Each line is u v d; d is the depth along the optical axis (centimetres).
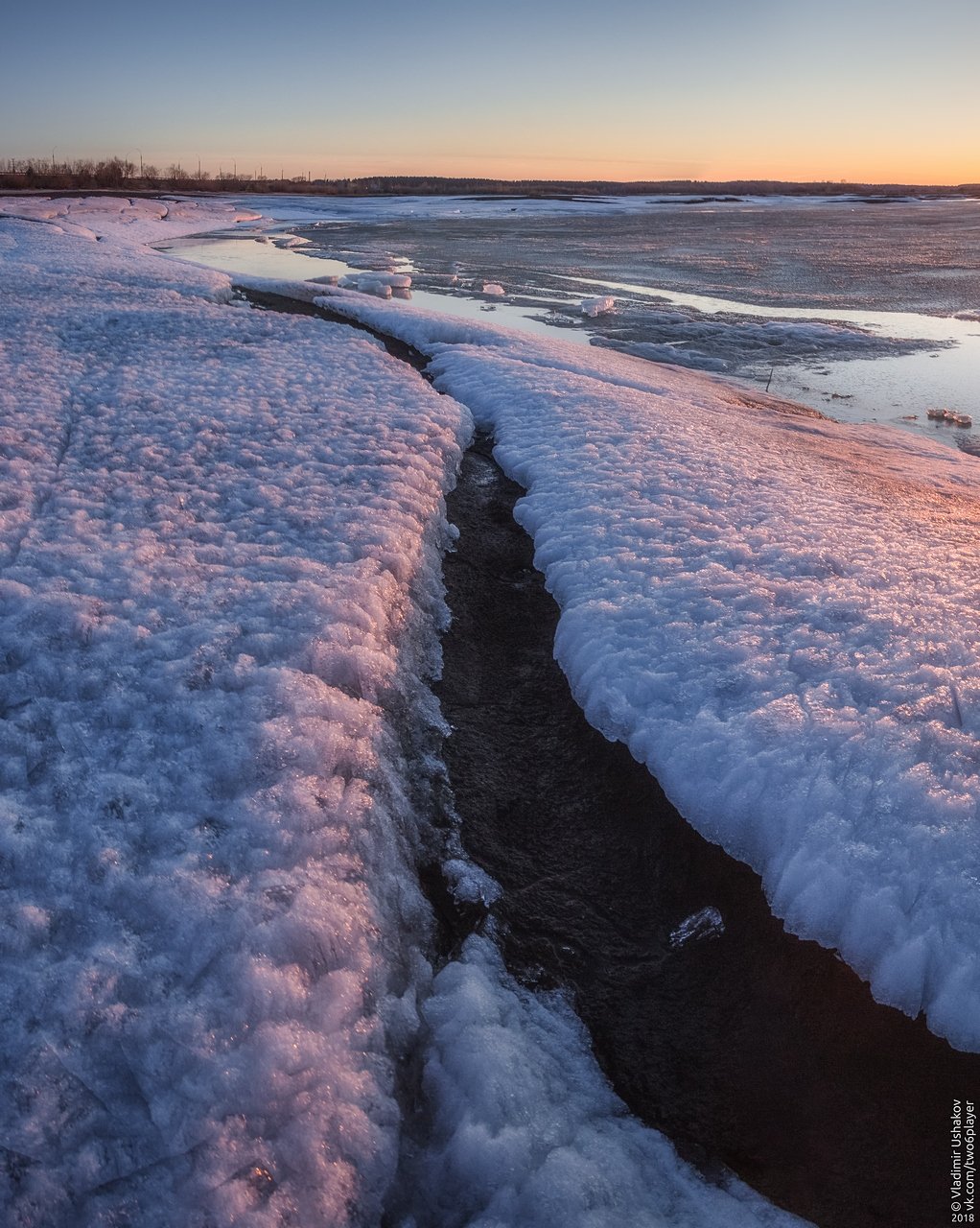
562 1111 403
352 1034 380
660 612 727
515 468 1119
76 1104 324
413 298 3325
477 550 932
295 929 401
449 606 816
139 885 409
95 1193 306
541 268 4469
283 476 939
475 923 509
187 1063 345
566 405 1355
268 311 2103
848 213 10356
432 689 697
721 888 530
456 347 1797
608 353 2214
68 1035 342
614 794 607
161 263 3002
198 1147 323
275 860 440
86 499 822
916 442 1620
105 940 381
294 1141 335
